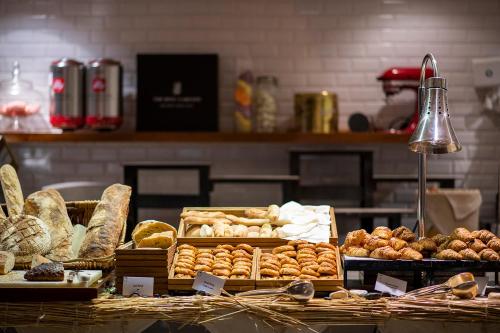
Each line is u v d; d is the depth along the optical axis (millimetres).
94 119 5613
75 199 5320
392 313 2488
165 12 6027
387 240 2809
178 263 2736
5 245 2816
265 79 5730
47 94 6051
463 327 2494
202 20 6023
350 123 5730
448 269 2686
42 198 3061
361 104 6051
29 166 6113
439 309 2480
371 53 6023
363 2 6016
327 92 5672
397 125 5992
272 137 5668
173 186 6141
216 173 6129
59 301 2510
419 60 6031
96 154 6117
